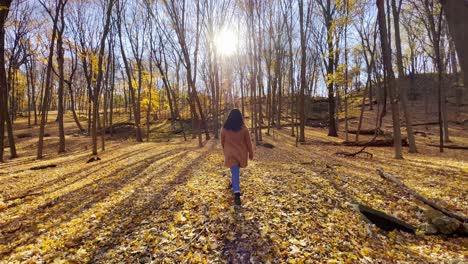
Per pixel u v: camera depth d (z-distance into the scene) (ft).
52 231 13.74
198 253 10.86
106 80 69.87
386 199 16.70
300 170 23.95
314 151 41.09
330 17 61.62
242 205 15.02
